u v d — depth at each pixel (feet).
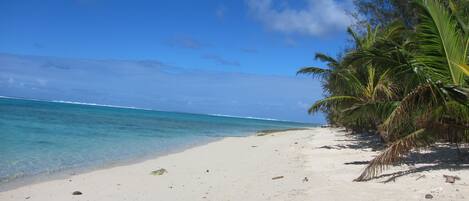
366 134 101.09
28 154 63.26
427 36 38.88
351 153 59.67
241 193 34.22
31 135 93.40
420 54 41.06
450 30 37.55
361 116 60.03
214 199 32.71
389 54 44.21
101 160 60.44
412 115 37.58
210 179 42.22
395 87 54.49
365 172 36.06
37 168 51.19
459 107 37.45
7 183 41.39
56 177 45.11
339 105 72.28
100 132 116.26
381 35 71.72
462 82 37.42
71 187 39.37
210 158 62.39
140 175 46.19
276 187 35.55
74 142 84.38
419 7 38.99
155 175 45.98
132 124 173.68
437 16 37.65
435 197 28.55
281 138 112.47
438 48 38.32
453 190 30.14
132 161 59.57
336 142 84.58
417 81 42.09
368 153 58.85
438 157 47.55
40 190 38.06
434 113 37.47
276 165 50.47
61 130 113.80
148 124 185.88
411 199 28.45
